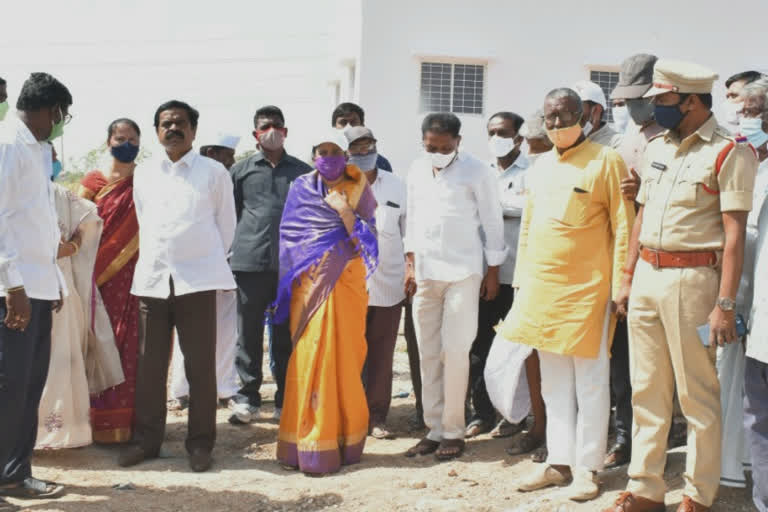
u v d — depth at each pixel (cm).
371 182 619
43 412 561
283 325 656
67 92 478
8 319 438
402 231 624
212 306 551
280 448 554
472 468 536
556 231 475
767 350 393
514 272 549
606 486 481
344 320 548
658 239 416
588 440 471
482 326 609
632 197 458
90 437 576
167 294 538
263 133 657
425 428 640
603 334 473
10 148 450
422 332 571
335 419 542
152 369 556
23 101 464
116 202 599
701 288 406
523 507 455
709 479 417
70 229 572
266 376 832
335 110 684
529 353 529
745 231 394
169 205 545
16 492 483
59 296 488
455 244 551
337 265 545
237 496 493
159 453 576
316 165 554
